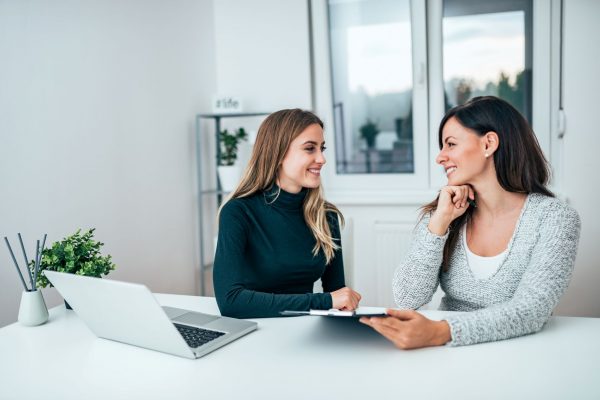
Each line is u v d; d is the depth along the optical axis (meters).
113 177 2.70
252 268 1.72
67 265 1.54
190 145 3.34
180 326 1.35
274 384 1.04
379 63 3.36
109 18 2.67
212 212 3.59
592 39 2.93
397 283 1.57
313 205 1.79
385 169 3.47
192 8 3.35
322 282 1.93
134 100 2.85
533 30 3.09
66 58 2.42
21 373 1.13
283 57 3.46
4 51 2.12
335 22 3.40
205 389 1.03
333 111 3.50
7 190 2.14
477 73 3.22
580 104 2.98
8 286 2.15
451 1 3.18
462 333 1.21
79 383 1.08
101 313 1.25
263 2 3.47
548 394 0.97
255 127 3.56
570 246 1.39
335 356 1.17
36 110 2.27
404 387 1.01
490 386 1.01
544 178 1.53
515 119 1.48
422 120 3.32
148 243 2.96
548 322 1.38
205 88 3.49
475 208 1.57
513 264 1.47
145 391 1.03
